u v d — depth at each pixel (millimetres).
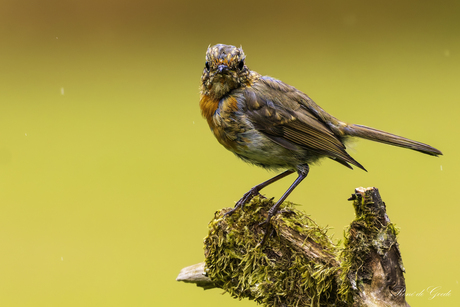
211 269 8039
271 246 7406
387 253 6305
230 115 8789
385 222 6379
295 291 7133
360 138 9633
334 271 6688
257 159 9234
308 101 9359
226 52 8719
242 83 8922
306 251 7109
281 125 8883
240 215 7902
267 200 8203
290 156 9047
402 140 9312
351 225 6430
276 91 9109
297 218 7605
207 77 8859
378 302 6305
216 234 7918
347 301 6469
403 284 6375
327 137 9047
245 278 7508
